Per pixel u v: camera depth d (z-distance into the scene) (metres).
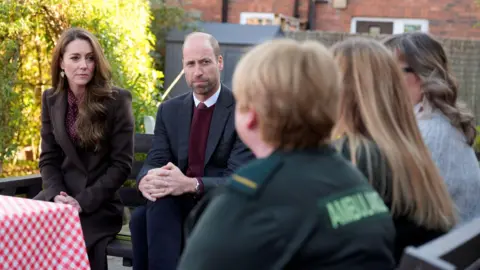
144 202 3.73
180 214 2.91
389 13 10.34
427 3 10.20
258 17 10.73
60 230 2.62
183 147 3.14
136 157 4.40
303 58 1.30
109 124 3.36
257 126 1.34
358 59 1.91
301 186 1.24
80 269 2.66
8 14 5.78
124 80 5.96
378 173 1.78
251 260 1.20
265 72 1.30
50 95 3.46
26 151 6.86
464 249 1.41
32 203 2.65
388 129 1.85
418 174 1.81
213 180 2.94
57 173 3.40
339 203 1.25
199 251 1.24
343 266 1.23
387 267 1.32
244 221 1.22
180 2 10.09
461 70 8.66
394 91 1.90
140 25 6.57
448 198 1.87
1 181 3.37
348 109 1.90
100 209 3.31
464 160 2.33
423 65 2.43
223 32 9.41
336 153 1.39
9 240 2.40
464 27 10.09
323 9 10.57
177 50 9.49
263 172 1.26
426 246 1.32
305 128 1.30
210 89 3.12
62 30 6.05
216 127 3.09
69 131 3.37
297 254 1.21
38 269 2.53
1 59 6.02
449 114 2.37
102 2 6.01
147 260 2.97
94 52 3.33
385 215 1.36
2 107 6.11
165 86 9.55
